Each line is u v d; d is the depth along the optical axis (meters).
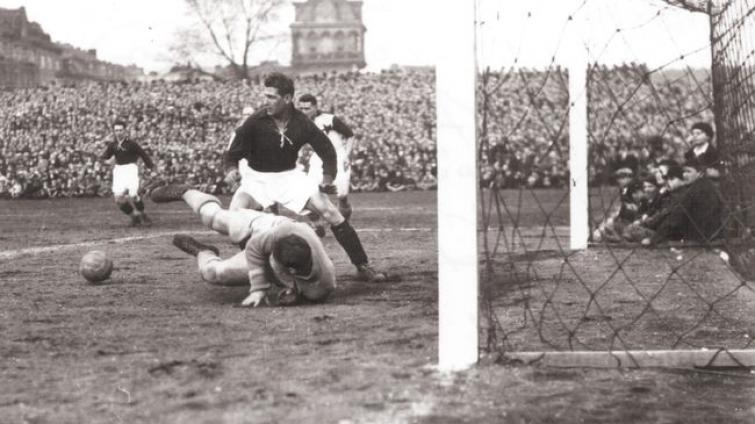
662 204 10.59
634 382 3.99
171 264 9.11
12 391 3.88
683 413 3.50
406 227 14.49
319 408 3.56
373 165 32.69
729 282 7.44
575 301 6.33
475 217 4.20
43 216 19.19
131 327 5.38
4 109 39.19
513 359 4.34
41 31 69.88
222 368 4.27
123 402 3.68
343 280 7.56
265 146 6.98
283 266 6.27
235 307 6.15
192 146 35.47
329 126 11.46
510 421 3.38
